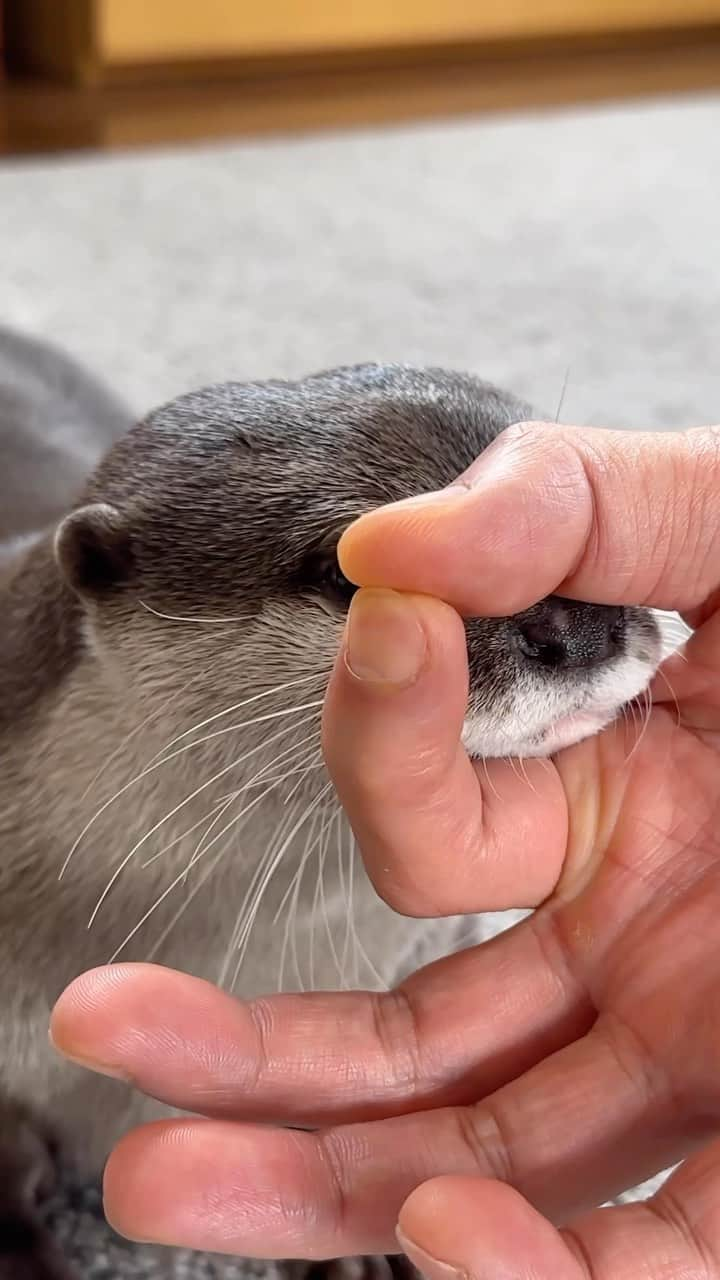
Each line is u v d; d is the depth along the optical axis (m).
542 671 0.31
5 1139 0.35
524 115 1.08
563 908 0.31
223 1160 0.28
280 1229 0.28
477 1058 0.31
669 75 1.23
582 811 0.32
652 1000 0.30
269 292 0.74
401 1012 0.31
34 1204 0.35
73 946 0.34
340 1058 0.30
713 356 0.69
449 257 0.79
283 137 1.00
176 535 0.33
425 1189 0.26
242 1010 0.30
